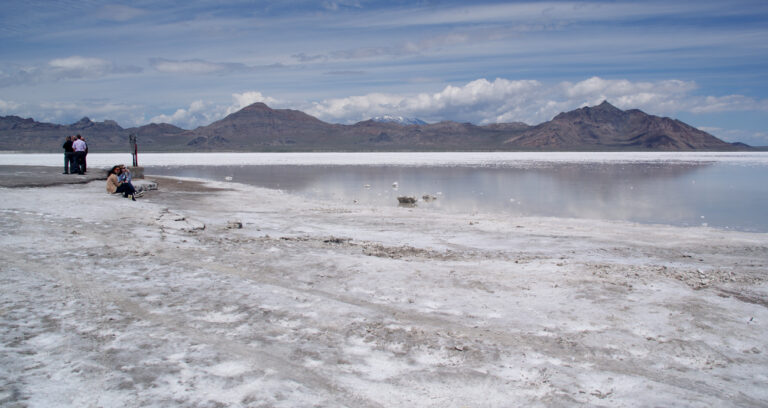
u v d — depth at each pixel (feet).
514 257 39.17
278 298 24.79
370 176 173.68
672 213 79.10
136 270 28.76
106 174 100.83
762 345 20.71
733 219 72.79
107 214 47.19
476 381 16.85
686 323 22.72
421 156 508.94
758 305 25.64
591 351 19.71
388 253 39.17
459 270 31.99
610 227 59.26
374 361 18.12
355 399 15.25
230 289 25.91
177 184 116.98
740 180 156.46
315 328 21.03
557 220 65.46
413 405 15.08
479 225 59.16
